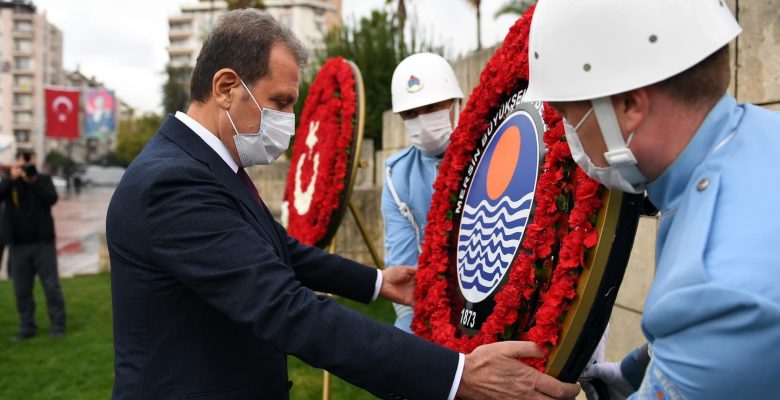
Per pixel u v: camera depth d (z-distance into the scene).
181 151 1.79
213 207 1.66
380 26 11.13
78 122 25.47
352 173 3.81
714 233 1.03
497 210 1.93
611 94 1.17
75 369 5.53
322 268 2.35
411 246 3.20
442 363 1.57
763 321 0.93
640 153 1.19
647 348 1.72
